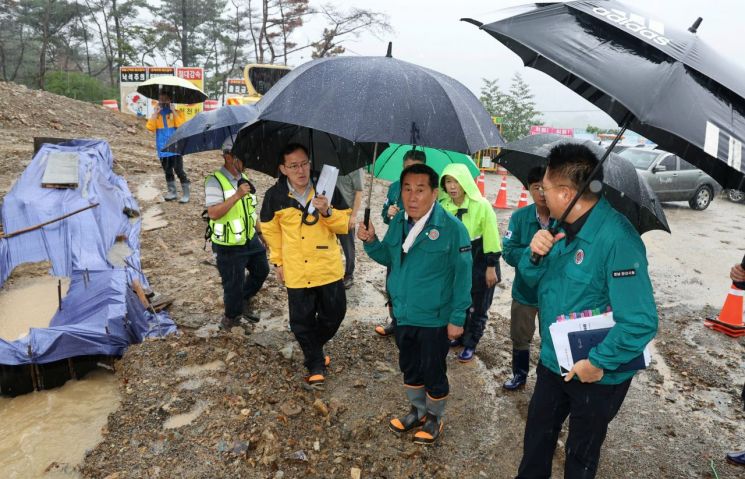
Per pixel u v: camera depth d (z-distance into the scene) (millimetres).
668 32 1899
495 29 2152
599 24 1952
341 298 3770
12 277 5246
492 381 4172
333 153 3885
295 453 3039
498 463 3189
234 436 3150
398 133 2301
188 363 3902
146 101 18719
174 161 8719
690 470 3213
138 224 7434
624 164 2629
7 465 2943
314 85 2580
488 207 4008
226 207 3996
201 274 5969
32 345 3672
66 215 5992
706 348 4980
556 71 2453
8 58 52781
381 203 10688
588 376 2053
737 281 3342
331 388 3871
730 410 3908
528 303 3648
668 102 1644
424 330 3010
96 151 9477
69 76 36688
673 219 11938
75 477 2861
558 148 2184
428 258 2908
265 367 3951
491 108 25641
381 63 2611
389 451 3186
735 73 1842
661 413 3836
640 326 1946
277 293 5625
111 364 4020
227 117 3832
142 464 2908
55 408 3521
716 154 1562
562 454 3254
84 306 4336
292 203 3570
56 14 48719
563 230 2230
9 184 8484
